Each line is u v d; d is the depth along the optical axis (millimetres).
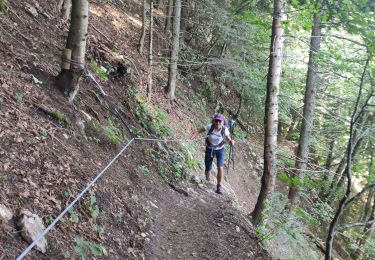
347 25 7922
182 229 6270
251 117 19938
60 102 5957
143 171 7227
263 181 7961
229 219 7043
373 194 18188
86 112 6699
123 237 4863
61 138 5219
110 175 5789
